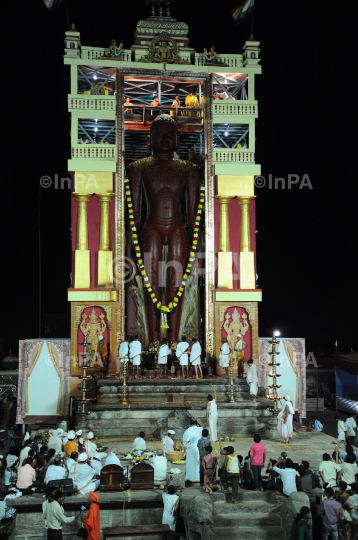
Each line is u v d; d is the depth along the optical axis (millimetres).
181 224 26625
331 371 36156
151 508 13672
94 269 25000
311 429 22297
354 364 31328
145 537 13188
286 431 19156
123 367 22641
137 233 26188
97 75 26422
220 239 25797
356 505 12758
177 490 14164
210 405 18547
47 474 13867
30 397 24875
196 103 27672
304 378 26078
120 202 25344
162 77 26297
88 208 25141
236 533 13242
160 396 22234
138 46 26484
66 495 13359
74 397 24609
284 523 13289
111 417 20406
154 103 27109
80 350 24594
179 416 20297
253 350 25406
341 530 12266
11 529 13797
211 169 26109
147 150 29984
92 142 25375
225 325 25500
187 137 30062
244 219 25891
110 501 13453
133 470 14055
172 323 26016
